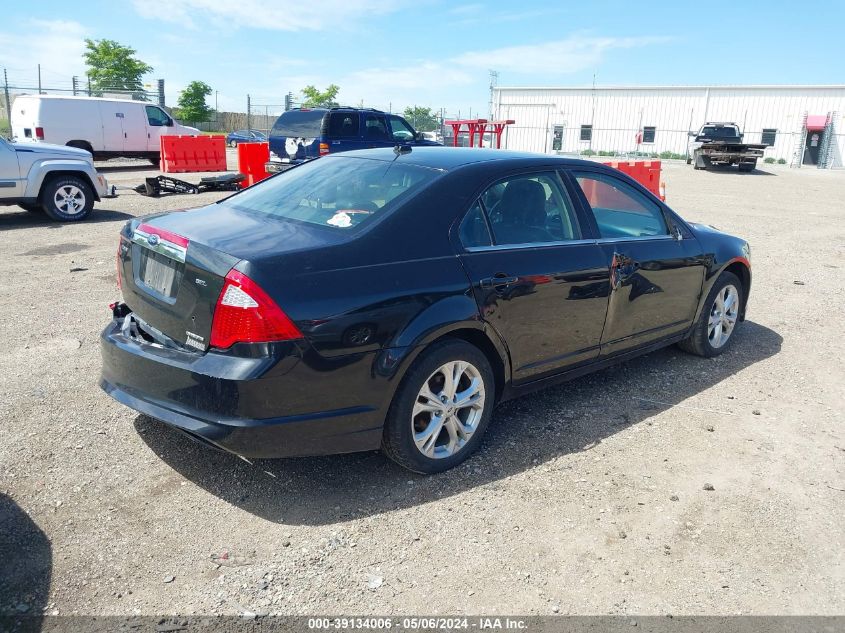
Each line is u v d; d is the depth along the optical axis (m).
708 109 44.34
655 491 3.51
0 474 3.38
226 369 2.91
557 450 3.89
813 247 10.77
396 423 3.31
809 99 41.75
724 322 5.54
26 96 20.31
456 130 27.64
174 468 3.52
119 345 3.33
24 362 4.83
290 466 3.59
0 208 12.51
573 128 48.31
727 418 4.40
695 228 5.28
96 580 2.70
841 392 4.91
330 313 3.00
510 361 3.80
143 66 41.59
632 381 4.98
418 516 3.21
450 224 3.52
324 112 17.38
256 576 2.76
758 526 3.24
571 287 3.98
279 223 3.49
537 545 3.04
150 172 21.33
